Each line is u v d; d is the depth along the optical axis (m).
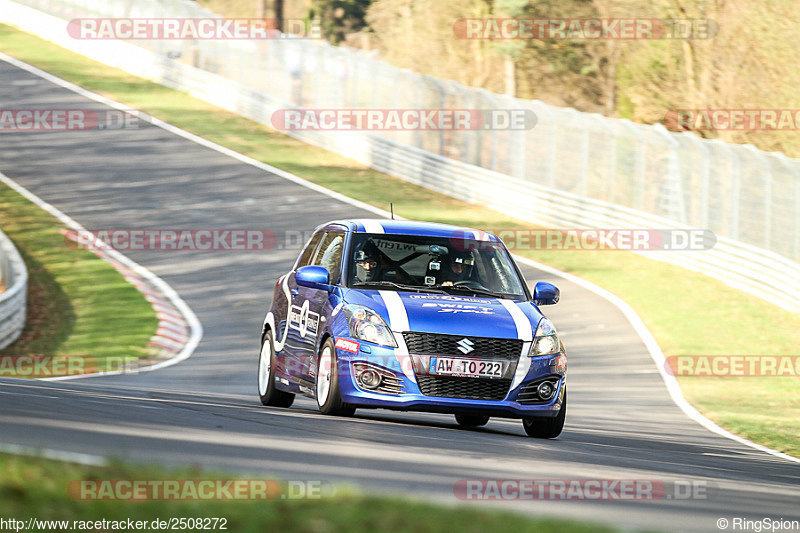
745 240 104.62
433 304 33.81
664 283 94.50
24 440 19.73
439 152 138.62
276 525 12.44
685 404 58.38
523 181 118.81
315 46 162.38
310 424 29.98
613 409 55.22
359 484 18.53
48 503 12.50
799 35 192.75
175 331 71.12
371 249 36.19
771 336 80.19
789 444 45.97
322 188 124.81
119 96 162.38
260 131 152.25
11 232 97.19
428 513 13.85
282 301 39.62
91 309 75.81
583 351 72.44
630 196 120.56
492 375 32.88
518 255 102.00
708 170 105.75
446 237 37.34
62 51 187.38
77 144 135.00
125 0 193.88
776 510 20.47
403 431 30.39
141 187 118.56
